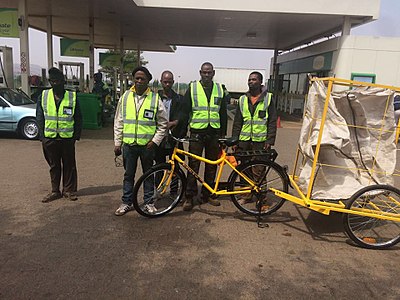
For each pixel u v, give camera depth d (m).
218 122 4.93
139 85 4.43
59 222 4.43
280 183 5.04
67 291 3.05
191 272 3.42
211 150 5.02
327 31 18.77
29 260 3.52
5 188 5.61
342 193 4.23
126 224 4.44
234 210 5.06
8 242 3.87
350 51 15.62
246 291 3.16
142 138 4.50
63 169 5.21
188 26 19.06
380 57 15.70
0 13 12.00
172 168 4.70
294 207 5.28
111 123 13.92
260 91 5.11
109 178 6.39
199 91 4.86
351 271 3.57
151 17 16.67
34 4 14.58
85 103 12.13
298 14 14.62
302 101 21.91
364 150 4.40
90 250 3.76
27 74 12.34
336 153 4.24
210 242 4.05
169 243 3.99
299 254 3.87
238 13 14.95
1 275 3.25
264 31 19.67
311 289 3.23
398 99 10.93
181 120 4.96
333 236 4.36
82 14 16.52
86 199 5.27
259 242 4.11
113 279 3.25
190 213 4.89
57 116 4.92
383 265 3.72
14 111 9.87
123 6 14.41
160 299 3.00
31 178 6.17
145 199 4.68
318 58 18.45
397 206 4.36
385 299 3.13
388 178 4.38
